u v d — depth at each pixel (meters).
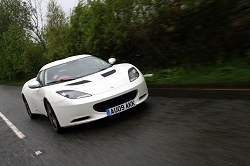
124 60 10.02
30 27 30.91
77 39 12.68
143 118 4.65
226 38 6.54
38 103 5.66
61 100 4.39
